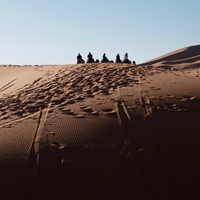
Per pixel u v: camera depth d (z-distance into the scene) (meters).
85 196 6.32
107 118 8.97
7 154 7.32
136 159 7.23
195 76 13.99
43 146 7.61
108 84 13.08
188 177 6.88
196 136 7.98
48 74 19.06
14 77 21.38
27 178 6.64
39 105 11.20
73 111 9.87
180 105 9.64
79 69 18.98
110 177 6.76
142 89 11.64
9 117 10.09
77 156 7.27
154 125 8.43
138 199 6.36
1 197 6.20
